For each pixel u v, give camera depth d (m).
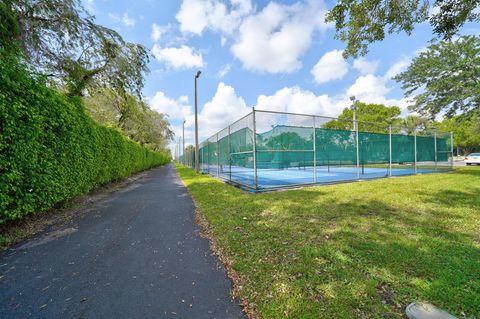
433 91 10.73
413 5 3.77
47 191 3.84
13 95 3.12
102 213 4.66
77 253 2.73
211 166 13.48
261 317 1.57
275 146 7.67
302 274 2.05
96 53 7.65
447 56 10.09
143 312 1.65
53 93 4.29
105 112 14.36
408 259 2.25
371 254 2.38
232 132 8.91
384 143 9.98
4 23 4.55
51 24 6.06
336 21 4.50
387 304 1.63
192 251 2.75
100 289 1.96
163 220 4.13
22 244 3.02
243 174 10.34
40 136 3.72
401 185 6.87
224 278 2.12
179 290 1.94
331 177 10.33
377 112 28.66
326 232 3.08
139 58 8.92
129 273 2.24
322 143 8.42
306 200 5.10
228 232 3.24
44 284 2.05
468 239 2.74
